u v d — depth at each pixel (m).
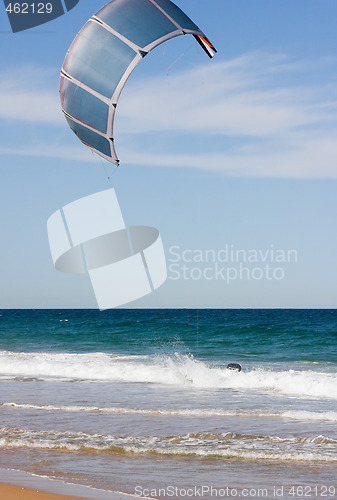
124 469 8.55
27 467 8.59
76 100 11.91
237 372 20.41
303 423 11.81
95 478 8.06
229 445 9.94
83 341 38.47
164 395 16.23
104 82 11.55
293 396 16.28
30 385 18.58
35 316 93.19
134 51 11.45
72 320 70.88
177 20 11.65
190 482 7.97
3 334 44.09
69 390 17.28
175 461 9.05
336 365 25.42
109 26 11.65
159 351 32.00
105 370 22.19
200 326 51.59
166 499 7.24
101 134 12.02
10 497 7.12
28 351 32.56
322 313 110.50
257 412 13.03
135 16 11.66
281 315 94.56
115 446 9.79
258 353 30.33
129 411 13.10
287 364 25.77
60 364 23.98
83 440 10.20
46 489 7.49
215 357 28.59
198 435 10.58
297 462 9.04
